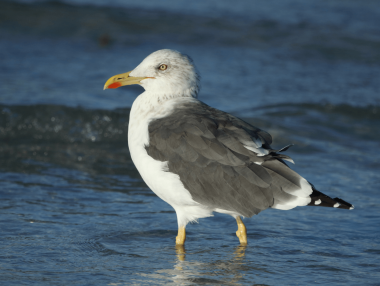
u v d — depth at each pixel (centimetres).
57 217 1009
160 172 842
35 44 2536
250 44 2730
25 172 1268
